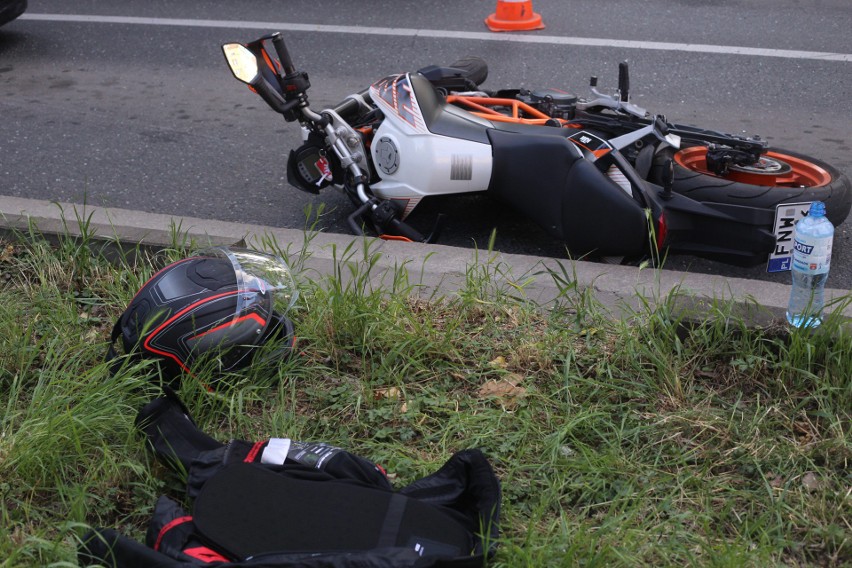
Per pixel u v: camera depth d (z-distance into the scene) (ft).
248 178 19.53
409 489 8.96
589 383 10.91
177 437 9.72
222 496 8.58
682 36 27.02
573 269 12.60
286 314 11.74
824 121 21.21
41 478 9.47
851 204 14.44
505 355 11.81
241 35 28.71
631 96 22.99
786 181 15.03
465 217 17.30
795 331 11.00
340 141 15.51
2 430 10.21
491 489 8.66
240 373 11.02
